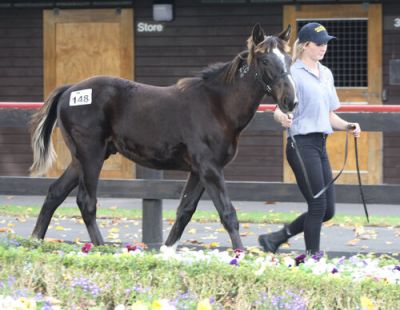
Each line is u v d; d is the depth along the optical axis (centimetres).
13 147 2169
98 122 1228
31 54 2175
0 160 2177
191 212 1207
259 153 2097
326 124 1151
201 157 1163
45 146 1284
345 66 2072
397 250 1404
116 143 1230
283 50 1112
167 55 2128
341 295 909
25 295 911
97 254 1010
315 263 1026
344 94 2073
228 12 2098
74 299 927
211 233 1566
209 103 1166
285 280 923
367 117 1294
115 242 1396
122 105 1216
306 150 1146
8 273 976
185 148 1178
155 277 953
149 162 1211
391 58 2048
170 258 980
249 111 1148
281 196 1317
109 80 1235
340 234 1566
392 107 1289
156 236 1365
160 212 1366
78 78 2169
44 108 1278
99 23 2153
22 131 2164
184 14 2114
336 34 2072
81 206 1245
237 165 2106
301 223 1191
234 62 1148
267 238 1212
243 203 1956
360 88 2067
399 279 973
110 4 2141
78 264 965
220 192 1159
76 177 1267
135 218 1744
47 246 1140
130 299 932
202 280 941
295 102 1091
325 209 1160
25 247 1124
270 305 901
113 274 954
